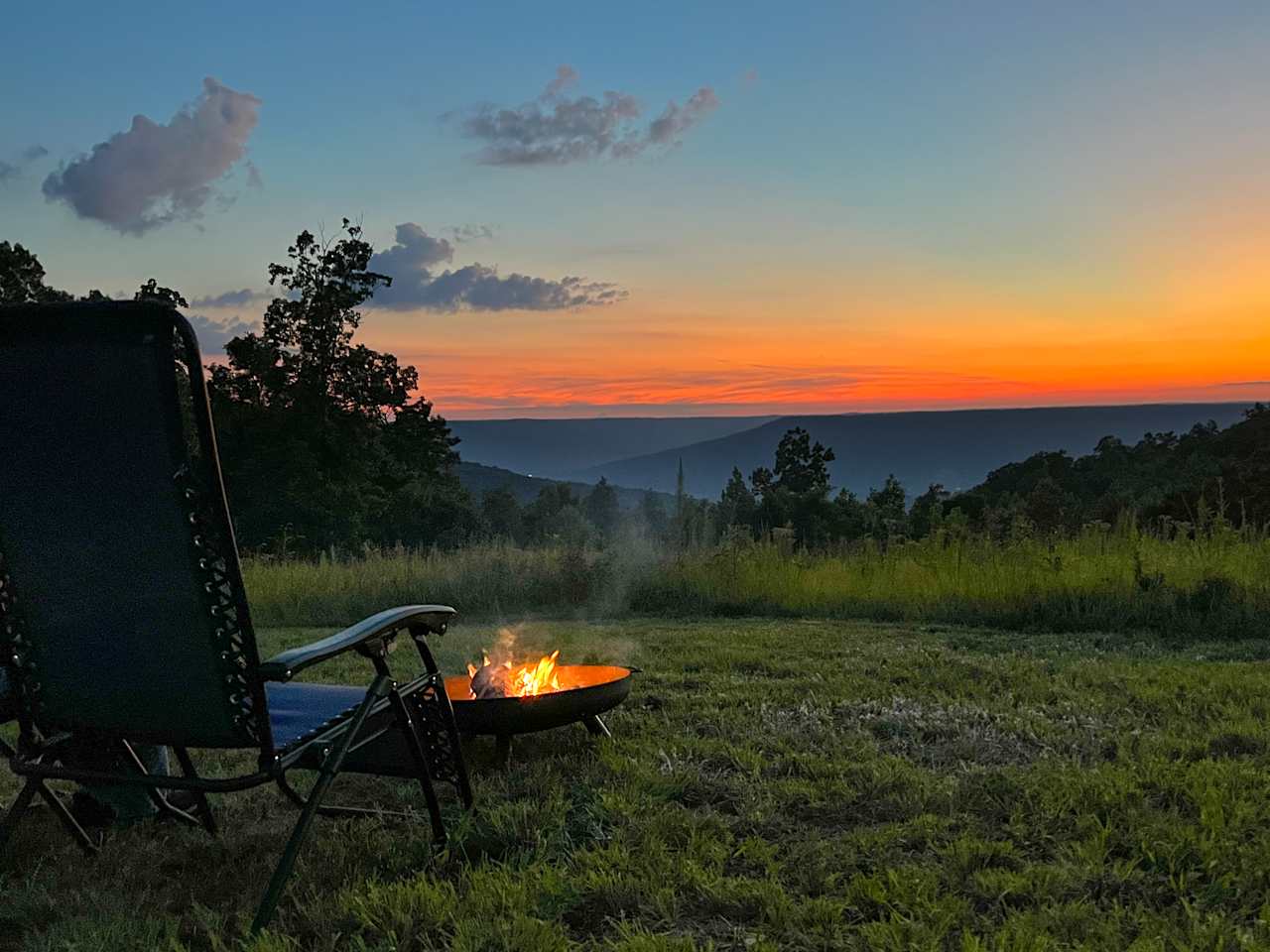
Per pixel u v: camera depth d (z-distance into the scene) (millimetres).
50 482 2189
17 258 47625
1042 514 10766
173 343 2002
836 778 3279
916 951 2000
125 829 3018
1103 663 5680
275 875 2213
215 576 2150
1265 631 7281
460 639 7582
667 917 2252
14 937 2312
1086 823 2707
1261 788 2977
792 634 7594
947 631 7863
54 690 2420
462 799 2984
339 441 46969
